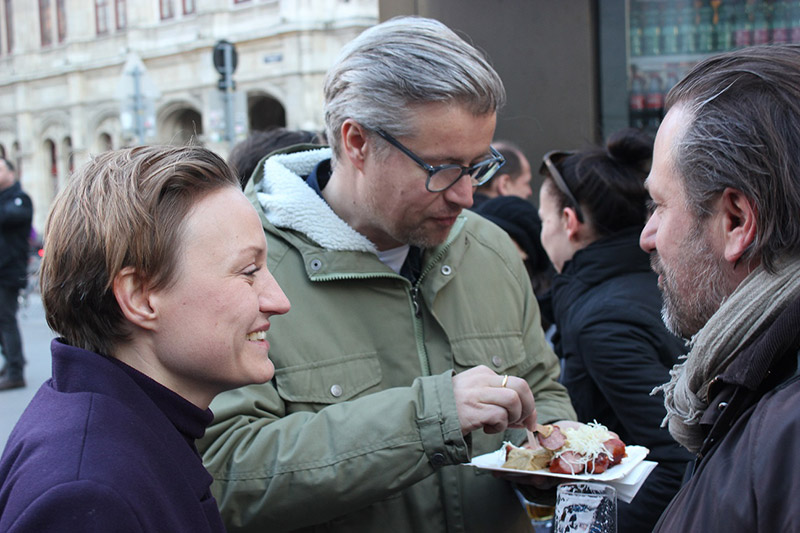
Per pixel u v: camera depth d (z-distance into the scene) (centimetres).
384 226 152
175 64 2358
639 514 175
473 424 133
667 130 106
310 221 155
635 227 208
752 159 93
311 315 152
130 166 100
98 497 83
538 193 368
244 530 136
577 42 356
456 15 364
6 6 2900
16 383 654
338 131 155
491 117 146
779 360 91
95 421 91
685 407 111
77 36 2656
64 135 2720
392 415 135
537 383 178
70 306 98
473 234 179
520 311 180
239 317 102
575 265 208
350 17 2069
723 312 98
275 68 2138
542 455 146
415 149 143
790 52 98
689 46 370
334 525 146
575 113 359
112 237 95
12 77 2805
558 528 123
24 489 84
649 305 188
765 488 82
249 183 169
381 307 157
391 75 142
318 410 148
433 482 154
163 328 99
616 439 149
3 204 640
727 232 99
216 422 141
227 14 2250
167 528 90
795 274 93
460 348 162
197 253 99
